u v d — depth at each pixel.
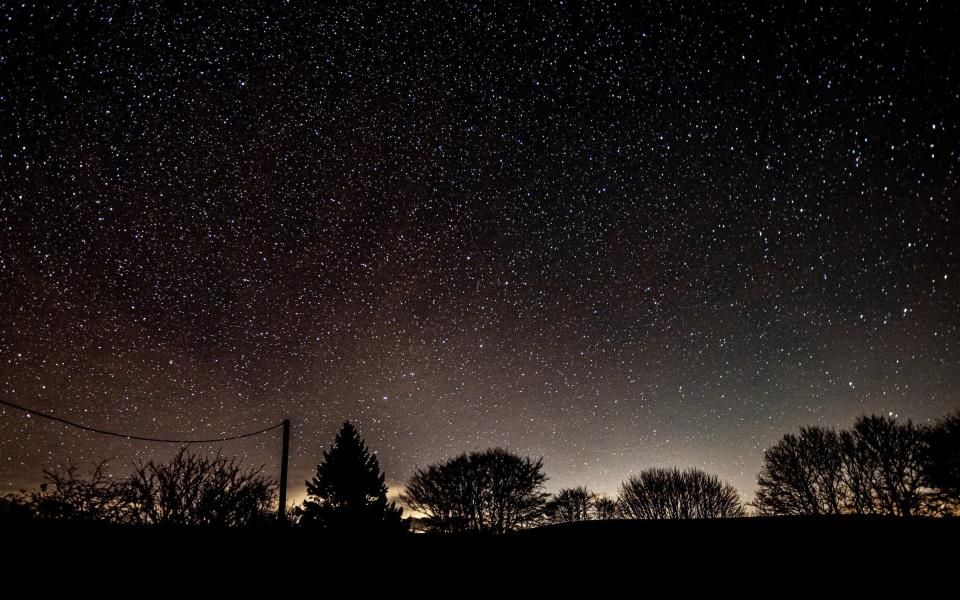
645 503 29.61
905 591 7.04
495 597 7.30
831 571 8.16
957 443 19.73
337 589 7.58
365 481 25.88
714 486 28.95
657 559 9.70
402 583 8.06
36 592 6.32
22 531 7.82
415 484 28.34
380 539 12.08
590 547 11.16
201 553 8.73
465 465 27.98
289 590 7.39
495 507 27.02
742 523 14.25
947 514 20.23
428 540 12.70
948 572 7.78
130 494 9.84
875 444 22.06
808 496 23.34
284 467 14.77
